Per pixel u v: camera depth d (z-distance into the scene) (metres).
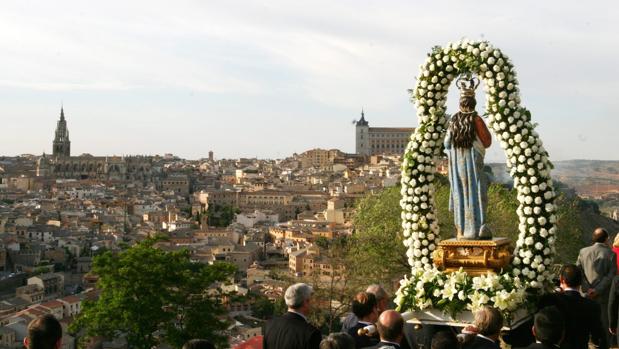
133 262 51.97
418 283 21.08
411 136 23.30
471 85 22.42
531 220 21.05
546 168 21.33
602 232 22.81
